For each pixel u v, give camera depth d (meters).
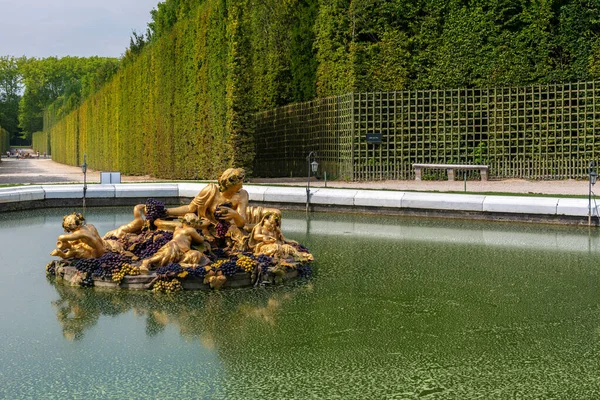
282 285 8.13
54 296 7.60
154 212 9.09
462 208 14.23
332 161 22.42
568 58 20.03
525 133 20.03
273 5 29.69
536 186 17.95
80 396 4.75
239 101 21.97
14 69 110.31
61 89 107.88
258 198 16.78
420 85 21.27
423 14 21.69
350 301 7.37
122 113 35.31
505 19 20.64
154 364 5.39
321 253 10.45
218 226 8.92
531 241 11.42
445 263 9.57
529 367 5.29
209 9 23.34
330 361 5.45
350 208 15.77
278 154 27.34
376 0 21.73
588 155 19.48
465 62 20.64
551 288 7.96
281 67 28.98
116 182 19.66
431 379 5.05
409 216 14.98
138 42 36.53
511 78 20.20
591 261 9.59
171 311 6.96
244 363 5.41
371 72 21.78
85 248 8.55
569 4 19.75
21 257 10.09
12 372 5.23
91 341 6.00
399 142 20.95
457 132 20.70
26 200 16.78
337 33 23.14
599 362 5.40
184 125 25.83
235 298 7.48
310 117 24.14
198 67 24.30
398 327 6.38
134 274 7.88
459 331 6.26
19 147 110.06
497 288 7.98
